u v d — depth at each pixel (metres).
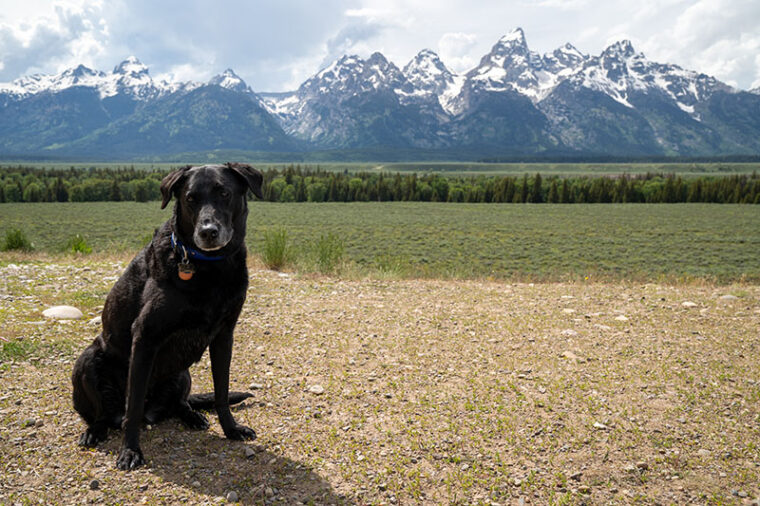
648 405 4.16
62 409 3.99
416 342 5.84
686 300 7.82
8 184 119.44
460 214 90.31
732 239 53.91
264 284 9.19
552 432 3.73
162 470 3.21
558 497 2.98
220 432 3.78
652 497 2.98
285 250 11.70
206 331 3.28
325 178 147.38
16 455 3.32
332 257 11.45
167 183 3.10
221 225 2.92
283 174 156.38
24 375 4.59
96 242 43.84
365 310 7.31
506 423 3.86
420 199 135.50
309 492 3.03
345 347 5.67
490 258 41.78
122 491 2.98
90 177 151.00
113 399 3.54
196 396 4.14
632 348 5.57
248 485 3.08
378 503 2.93
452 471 3.26
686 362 5.11
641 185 130.25
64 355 5.13
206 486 3.06
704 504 2.91
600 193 126.25
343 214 88.69
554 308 7.45
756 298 7.87
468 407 4.13
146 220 69.81
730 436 3.64
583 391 4.45
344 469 3.27
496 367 5.05
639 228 65.56
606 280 11.09
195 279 3.10
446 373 4.90
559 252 45.44
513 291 8.88
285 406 4.21
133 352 3.16
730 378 4.69
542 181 139.38
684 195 123.81
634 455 3.42
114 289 3.44
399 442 3.61
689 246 48.81
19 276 8.90
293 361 5.25
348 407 4.18
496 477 3.19
